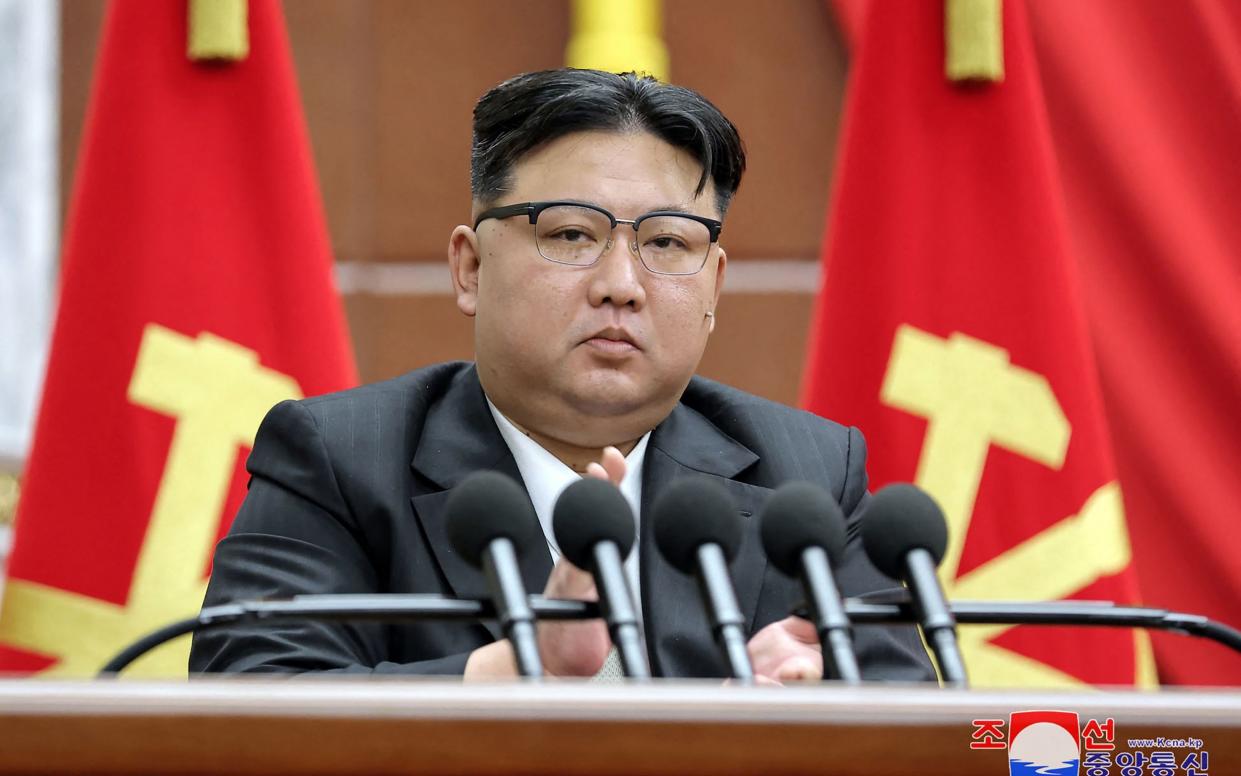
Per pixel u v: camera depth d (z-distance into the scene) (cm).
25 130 1192
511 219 636
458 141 1195
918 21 962
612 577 437
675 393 650
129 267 911
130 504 898
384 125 1195
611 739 335
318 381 928
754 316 1188
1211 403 1143
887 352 948
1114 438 1152
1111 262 1154
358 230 1189
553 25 1191
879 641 646
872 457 945
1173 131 1159
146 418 904
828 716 340
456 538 444
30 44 1196
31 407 1180
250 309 924
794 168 1194
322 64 1193
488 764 332
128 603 889
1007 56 960
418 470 656
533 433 670
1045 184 955
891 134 958
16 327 1186
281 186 933
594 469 478
